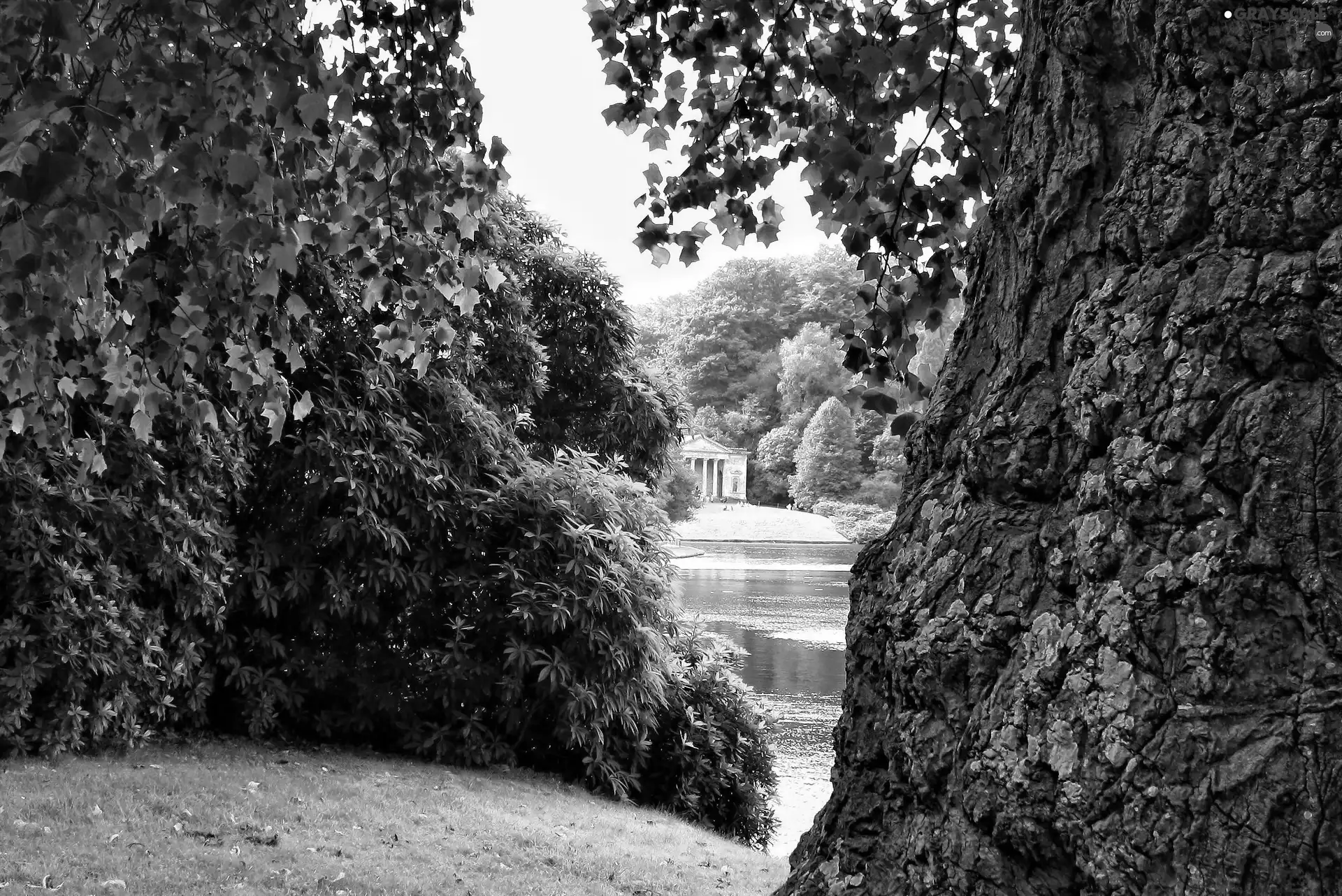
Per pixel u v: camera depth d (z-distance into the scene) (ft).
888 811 5.59
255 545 23.22
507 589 25.07
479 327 31.12
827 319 316.60
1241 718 4.00
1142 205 4.92
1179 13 4.85
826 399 283.18
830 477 247.91
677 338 323.16
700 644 29.91
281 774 20.27
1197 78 4.78
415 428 25.50
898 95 11.09
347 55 11.75
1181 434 4.41
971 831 4.90
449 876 15.29
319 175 12.07
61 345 14.30
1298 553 4.01
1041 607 4.89
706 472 278.46
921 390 11.14
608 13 12.38
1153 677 4.28
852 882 5.56
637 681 25.21
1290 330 4.20
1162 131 4.96
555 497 26.23
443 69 12.26
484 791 21.89
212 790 18.11
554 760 26.09
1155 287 4.77
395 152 12.28
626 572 25.38
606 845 19.01
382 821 17.94
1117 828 4.21
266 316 11.55
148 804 16.78
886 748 5.61
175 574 20.52
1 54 6.84
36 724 18.75
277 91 7.80
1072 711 4.52
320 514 24.22
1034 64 5.99
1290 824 3.78
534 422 33.86
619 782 25.14
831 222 11.36
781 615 83.30
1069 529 4.88
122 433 19.56
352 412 23.34
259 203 8.33
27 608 18.25
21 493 18.08
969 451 5.54
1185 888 3.96
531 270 36.55
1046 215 5.52
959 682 5.24
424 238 12.69
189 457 20.58
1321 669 3.88
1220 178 4.62
